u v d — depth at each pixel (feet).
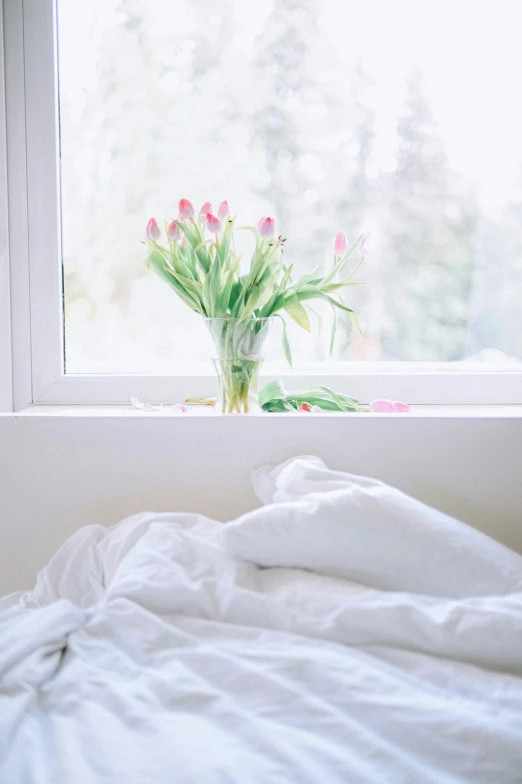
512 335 5.11
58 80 4.82
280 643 2.51
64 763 1.86
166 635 2.58
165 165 4.92
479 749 1.88
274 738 1.94
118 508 4.11
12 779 1.81
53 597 3.38
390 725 2.00
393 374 5.00
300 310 4.20
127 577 2.96
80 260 4.97
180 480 4.10
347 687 2.17
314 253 5.02
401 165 4.96
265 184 4.96
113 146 4.90
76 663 2.47
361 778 1.76
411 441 4.08
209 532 3.41
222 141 4.91
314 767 1.81
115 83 4.86
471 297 5.08
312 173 4.96
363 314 5.07
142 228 4.96
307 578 2.94
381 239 5.01
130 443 4.08
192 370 5.07
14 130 4.74
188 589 2.84
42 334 4.88
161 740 1.95
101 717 2.10
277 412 4.44
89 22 4.81
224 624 2.66
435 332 5.10
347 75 4.89
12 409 4.92
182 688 2.22
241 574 2.97
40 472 4.09
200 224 4.17
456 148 4.95
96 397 4.95
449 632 2.41
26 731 2.05
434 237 5.02
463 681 2.25
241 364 4.10
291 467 3.69
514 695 2.14
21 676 2.35
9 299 4.83
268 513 3.05
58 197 4.83
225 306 4.04
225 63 4.86
